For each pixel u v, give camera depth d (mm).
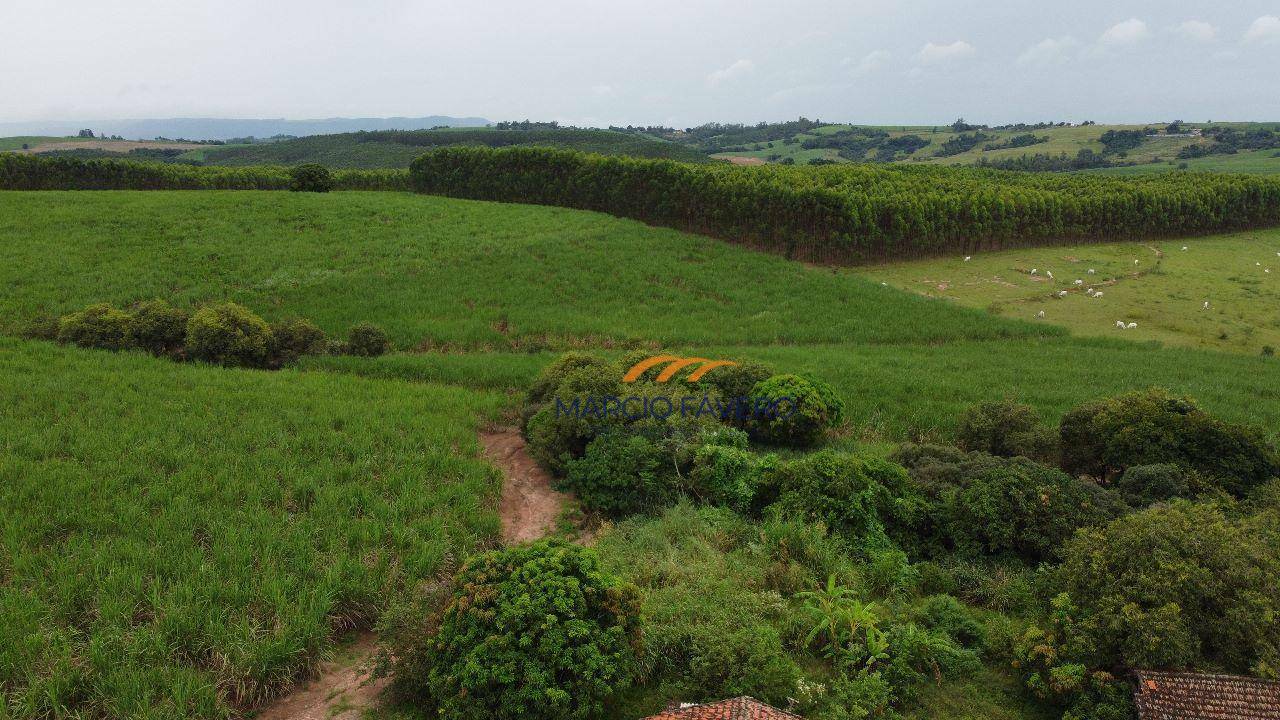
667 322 32562
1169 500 12414
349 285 34281
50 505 11516
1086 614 9031
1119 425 15305
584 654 8094
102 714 7727
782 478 13859
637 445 14523
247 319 23812
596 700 8227
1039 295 42156
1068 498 12477
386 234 44562
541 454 15711
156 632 8602
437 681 8039
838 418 18141
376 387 20547
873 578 11539
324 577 10172
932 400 21766
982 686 9188
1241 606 8555
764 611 10055
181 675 7910
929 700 8906
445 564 11062
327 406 17875
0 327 25469
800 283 40656
